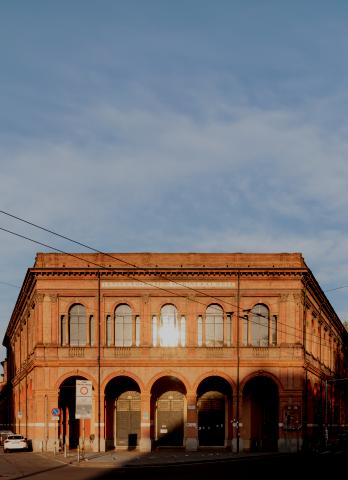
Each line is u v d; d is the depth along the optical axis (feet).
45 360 223.92
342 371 358.43
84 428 226.17
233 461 180.45
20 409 289.74
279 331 226.38
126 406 235.20
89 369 224.33
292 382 224.12
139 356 225.56
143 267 228.43
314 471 141.49
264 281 229.04
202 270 228.02
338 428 327.06
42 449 220.64
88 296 228.02
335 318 317.01
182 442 233.96
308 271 229.04
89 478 127.44
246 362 224.94
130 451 221.46
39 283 227.40
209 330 228.22
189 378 224.94
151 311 227.81
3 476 130.41
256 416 237.04
